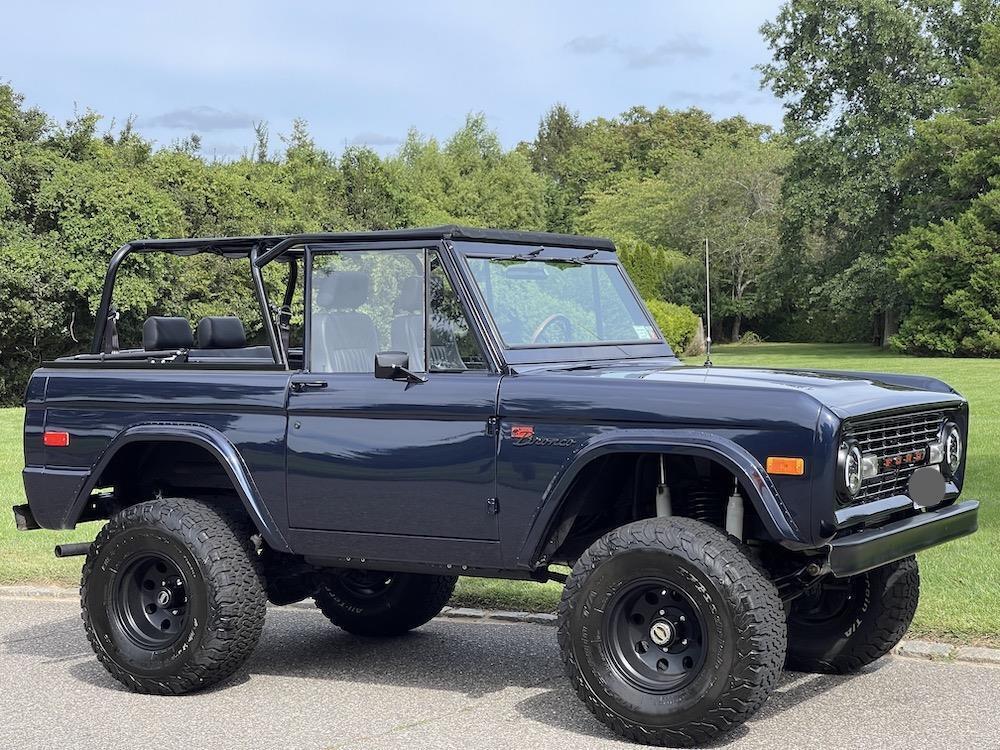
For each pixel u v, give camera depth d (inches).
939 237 1502.2
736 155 2283.5
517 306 205.0
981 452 475.5
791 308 2197.3
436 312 199.8
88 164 1005.2
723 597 169.2
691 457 195.5
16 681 222.5
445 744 180.2
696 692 171.0
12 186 970.7
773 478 170.1
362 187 1170.0
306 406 205.6
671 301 1830.7
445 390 193.8
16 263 934.4
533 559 188.2
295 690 214.2
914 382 212.2
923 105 1743.4
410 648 245.6
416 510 197.2
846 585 214.7
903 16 1738.4
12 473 489.7
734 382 180.7
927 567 279.9
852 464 172.4
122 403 223.1
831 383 189.9
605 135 3378.4
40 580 311.9
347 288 208.2
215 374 216.7
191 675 207.6
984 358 1450.5
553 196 1955.0
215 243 228.8
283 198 1093.8
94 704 206.4
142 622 216.8
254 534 218.7
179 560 209.0
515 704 202.7
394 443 197.9
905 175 1654.8
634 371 201.3
